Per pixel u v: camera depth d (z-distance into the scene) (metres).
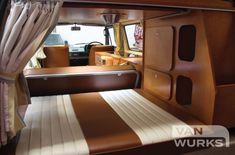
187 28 1.40
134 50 2.61
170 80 1.57
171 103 1.57
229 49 1.31
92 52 3.22
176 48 1.50
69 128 1.15
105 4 1.09
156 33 1.75
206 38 1.18
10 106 0.87
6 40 0.81
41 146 0.96
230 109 1.17
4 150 0.94
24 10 0.80
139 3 1.01
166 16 1.53
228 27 1.27
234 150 1.17
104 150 0.95
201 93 1.24
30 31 0.83
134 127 1.15
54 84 1.82
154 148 1.03
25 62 0.87
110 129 1.13
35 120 1.26
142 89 1.98
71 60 3.40
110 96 1.74
